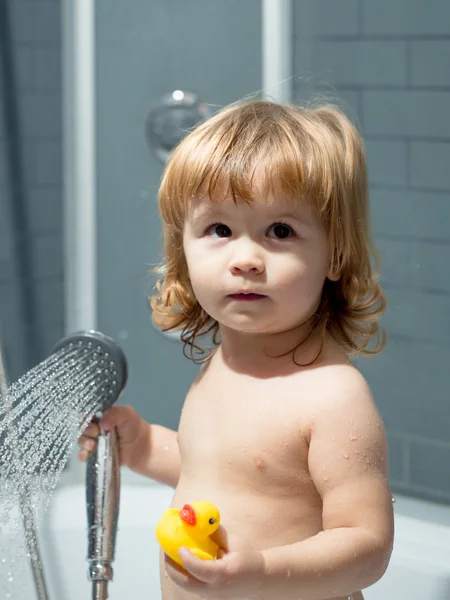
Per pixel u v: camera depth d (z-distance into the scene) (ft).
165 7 5.25
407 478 5.06
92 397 3.45
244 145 3.00
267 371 3.11
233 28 5.12
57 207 5.67
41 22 5.53
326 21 4.93
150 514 4.87
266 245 2.97
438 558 4.33
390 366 5.06
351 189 3.16
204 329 3.65
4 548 3.17
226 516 3.00
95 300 5.63
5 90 5.69
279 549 2.67
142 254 5.52
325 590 2.69
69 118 5.54
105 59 5.42
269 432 2.98
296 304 2.99
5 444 3.23
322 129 3.16
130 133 5.44
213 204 2.99
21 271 5.81
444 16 4.67
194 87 5.25
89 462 3.46
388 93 4.86
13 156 5.73
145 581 4.75
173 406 5.54
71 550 4.75
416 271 4.93
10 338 5.84
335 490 2.85
